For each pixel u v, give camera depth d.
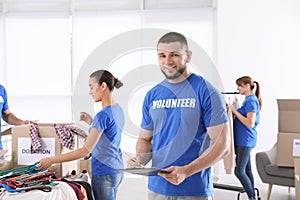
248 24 4.52
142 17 4.61
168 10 4.74
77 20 4.89
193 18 4.70
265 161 3.53
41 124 1.98
